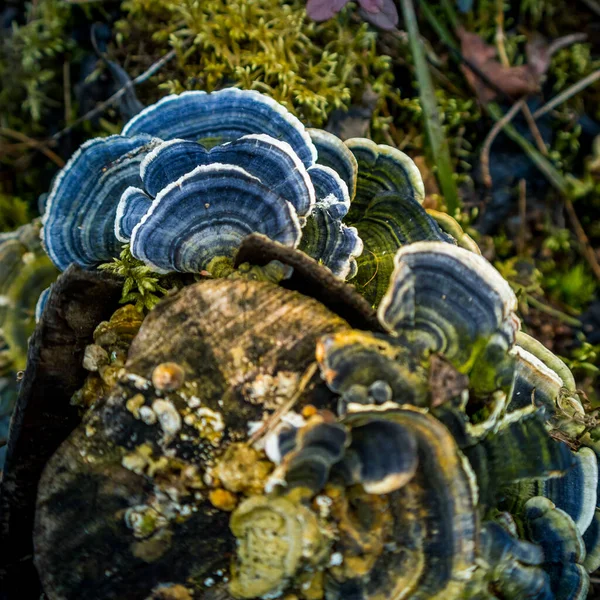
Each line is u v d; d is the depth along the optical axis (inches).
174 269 12.0
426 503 10.9
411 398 10.8
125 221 12.3
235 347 11.2
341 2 15.4
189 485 11.1
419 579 11.0
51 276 15.9
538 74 17.0
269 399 11.0
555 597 11.9
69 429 12.2
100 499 11.4
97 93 16.9
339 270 12.3
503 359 11.4
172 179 12.2
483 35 17.1
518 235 17.0
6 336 15.6
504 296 11.4
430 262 11.4
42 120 17.6
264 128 13.1
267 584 10.8
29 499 12.3
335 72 16.0
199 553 11.3
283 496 10.6
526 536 12.2
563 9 17.7
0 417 15.7
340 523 10.9
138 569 11.4
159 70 16.1
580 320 16.9
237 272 11.6
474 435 11.1
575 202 17.3
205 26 15.7
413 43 16.3
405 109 16.7
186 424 11.1
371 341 10.8
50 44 17.0
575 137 17.1
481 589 11.0
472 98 17.1
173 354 11.2
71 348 11.9
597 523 12.8
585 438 13.1
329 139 13.5
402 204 13.2
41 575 11.6
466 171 17.0
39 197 17.3
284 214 11.7
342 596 11.0
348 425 10.7
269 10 15.9
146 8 16.2
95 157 13.1
